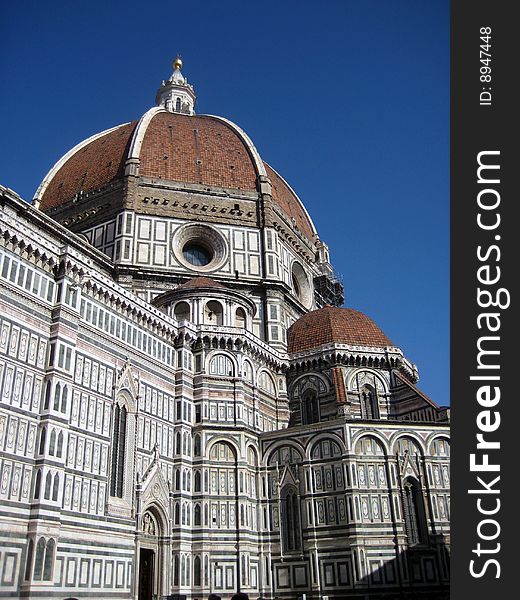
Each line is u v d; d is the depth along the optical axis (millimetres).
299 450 64438
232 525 60188
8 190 61688
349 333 77750
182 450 60625
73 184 91938
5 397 43875
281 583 60156
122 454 54219
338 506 60281
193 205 85250
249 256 84500
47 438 45281
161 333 63281
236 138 100000
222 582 57500
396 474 61750
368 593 56156
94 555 47594
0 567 40125
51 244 51000
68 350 49500
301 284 94812
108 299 56438
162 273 77750
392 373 75250
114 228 81000
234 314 71312
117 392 54656
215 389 65125
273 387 74250
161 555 55781
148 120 95000
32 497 43594
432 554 59219
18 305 46750
